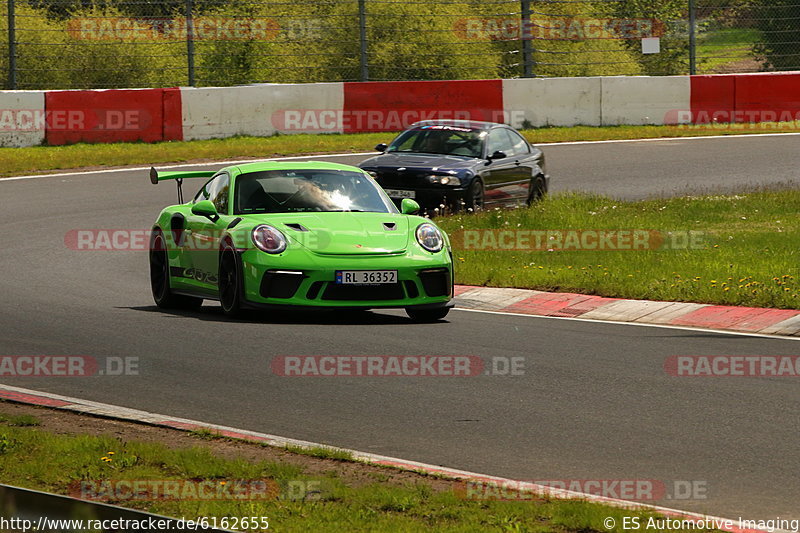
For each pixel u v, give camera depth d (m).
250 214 37.94
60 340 33.56
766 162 83.50
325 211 38.38
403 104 99.12
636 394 26.86
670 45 122.19
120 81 106.81
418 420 24.42
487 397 26.55
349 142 93.00
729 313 37.97
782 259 47.41
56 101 89.62
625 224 57.38
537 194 68.00
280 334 34.38
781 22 118.38
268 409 25.38
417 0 113.38
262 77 112.00
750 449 22.03
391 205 39.81
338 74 112.44
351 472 20.00
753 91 102.75
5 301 41.09
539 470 20.64
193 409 25.39
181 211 40.94
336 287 35.09
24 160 82.81
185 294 40.12
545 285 44.19
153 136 92.44
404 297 35.88
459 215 59.44
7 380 28.27
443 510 17.52
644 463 21.09
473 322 37.44
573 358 31.08
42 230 60.03
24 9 105.69
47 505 13.71
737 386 27.70
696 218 60.50
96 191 72.75
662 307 39.53
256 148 88.81
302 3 108.75
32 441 21.66
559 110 102.25
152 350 31.94
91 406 25.28
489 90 100.19
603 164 83.50
